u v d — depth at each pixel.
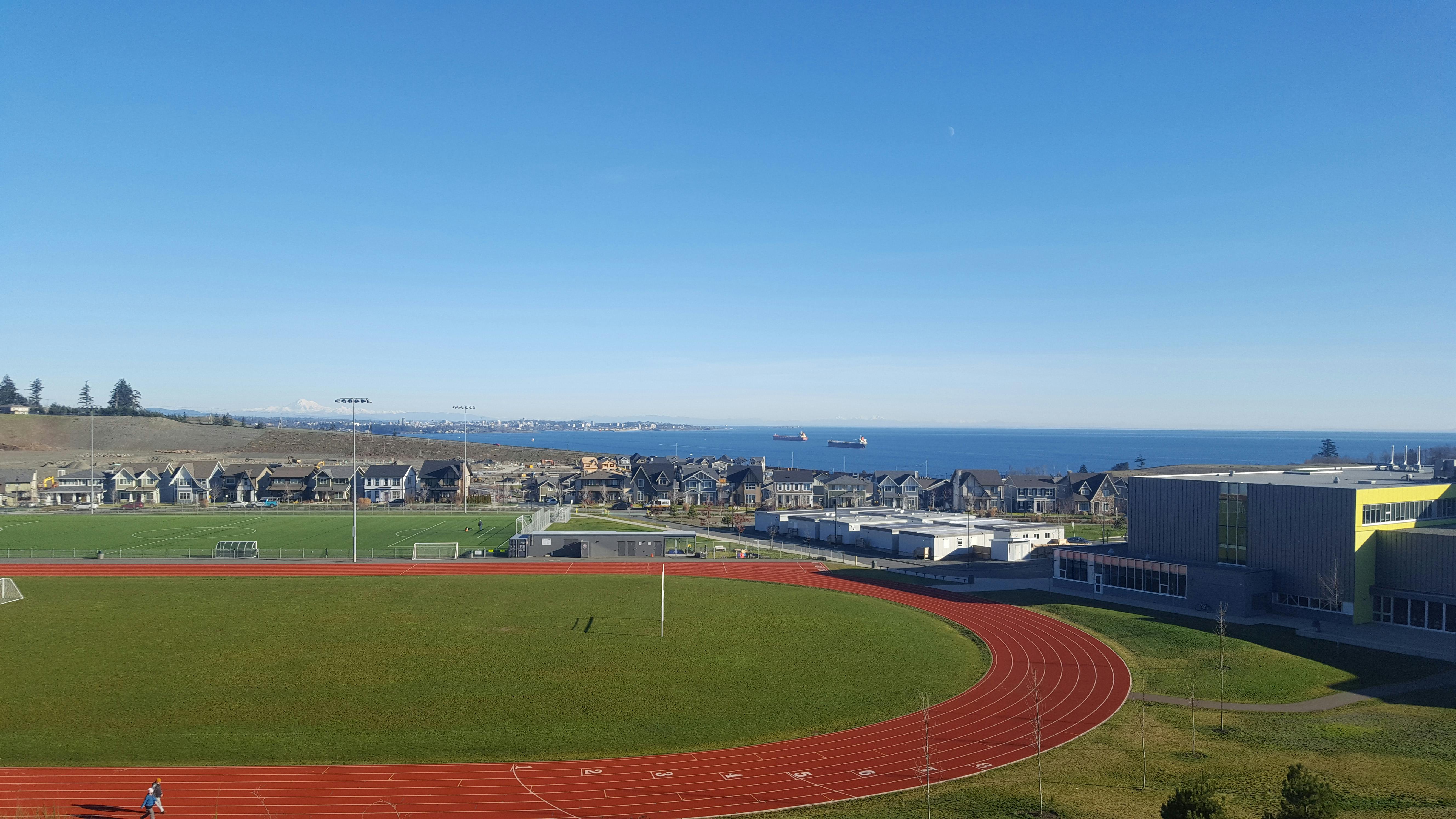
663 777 37.12
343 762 38.16
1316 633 60.22
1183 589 70.44
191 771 36.94
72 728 41.69
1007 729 43.22
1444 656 54.22
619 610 69.50
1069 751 39.97
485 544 107.88
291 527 122.94
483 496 172.38
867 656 56.31
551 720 43.81
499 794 35.06
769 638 60.62
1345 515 62.72
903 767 38.25
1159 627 62.97
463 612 67.94
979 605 73.81
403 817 32.78
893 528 108.88
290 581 81.62
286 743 40.22
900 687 50.12
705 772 37.66
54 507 155.12
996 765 38.34
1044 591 79.81
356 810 33.34
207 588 77.31
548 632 61.59
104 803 33.62
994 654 57.62
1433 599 59.72
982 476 161.25
